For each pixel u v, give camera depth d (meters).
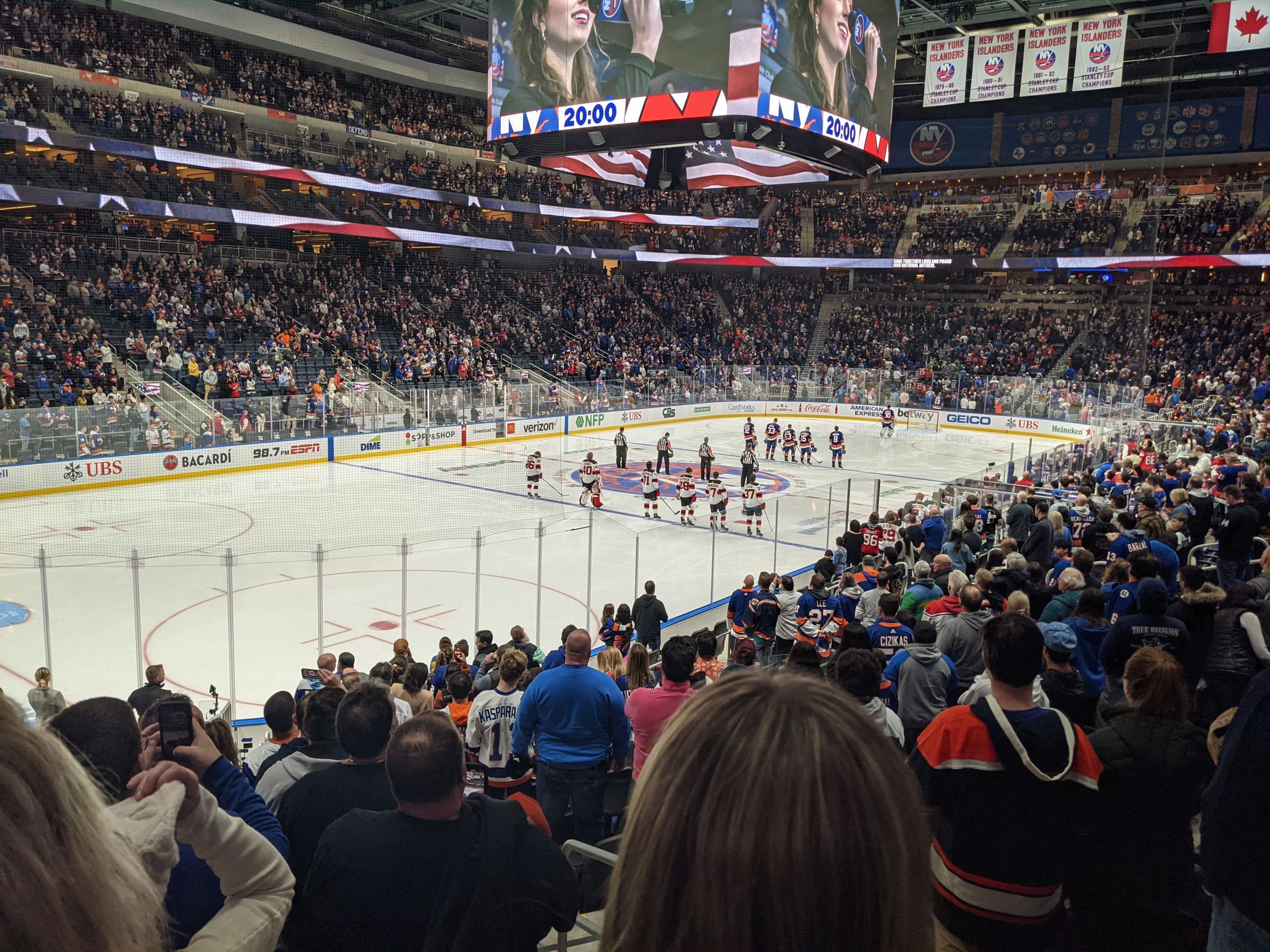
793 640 11.13
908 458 35.50
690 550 19.77
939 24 42.50
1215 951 2.88
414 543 17.12
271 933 1.83
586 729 5.83
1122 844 3.29
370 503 24.89
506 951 2.36
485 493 26.81
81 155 34.69
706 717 1.05
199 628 14.68
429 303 43.16
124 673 12.80
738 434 41.38
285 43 38.97
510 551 19.59
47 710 7.83
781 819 0.93
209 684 12.60
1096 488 16.80
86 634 14.20
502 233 45.81
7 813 1.02
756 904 0.94
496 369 41.38
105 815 1.20
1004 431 41.53
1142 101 46.94
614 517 23.92
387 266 43.75
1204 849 2.84
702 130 25.27
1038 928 2.85
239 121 39.44
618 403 41.66
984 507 15.48
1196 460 20.36
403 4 40.97
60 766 1.11
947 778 2.88
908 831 0.99
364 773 3.52
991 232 49.91
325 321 37.69
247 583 17.02
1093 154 48.47
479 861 2.36
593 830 5.95
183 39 37.34
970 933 2.88
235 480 27.62
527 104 27.98
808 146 26.75
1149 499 12.55
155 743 2.32
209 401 28.59
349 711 3.52
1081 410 38.56
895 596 7.80
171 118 34.38
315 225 38.09
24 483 24.27
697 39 24.66
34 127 30.11
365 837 2.49
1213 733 3.69
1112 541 10.15
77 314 30.97
